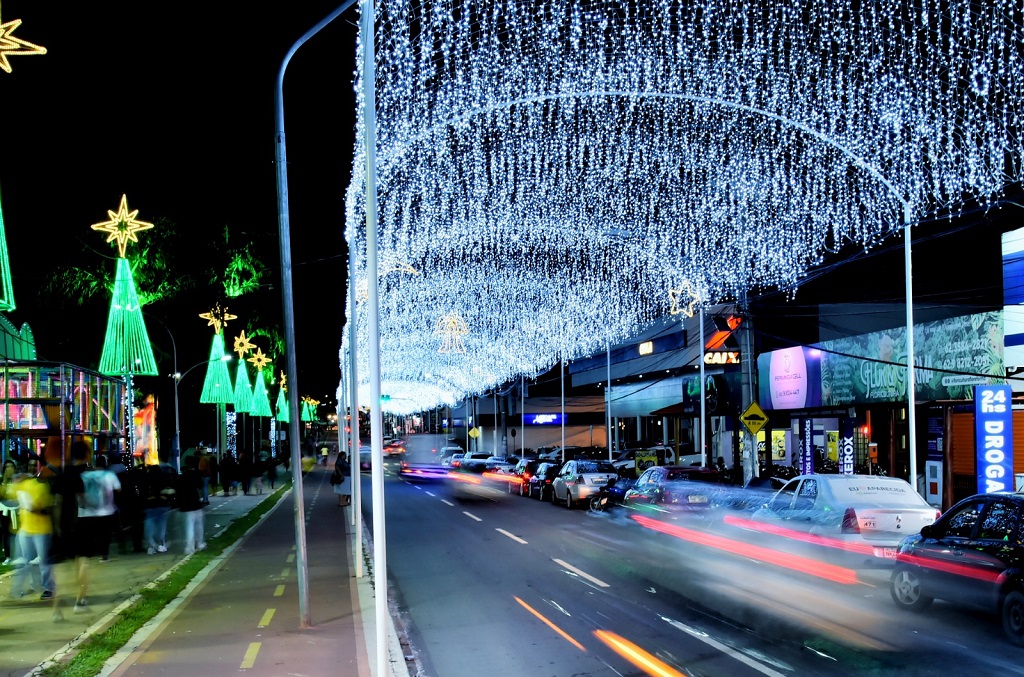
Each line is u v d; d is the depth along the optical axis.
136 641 9.99
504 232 46.47
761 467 31.05
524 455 58.34
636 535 21.44
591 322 55.91
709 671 8.59
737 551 17.92
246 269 38.12
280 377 68.31
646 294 51.22
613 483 27.59
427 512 29.58
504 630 10.80
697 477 23.28
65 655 9.11
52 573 12.71
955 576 10.45
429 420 144.12
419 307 64.50
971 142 22.38
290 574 15.35
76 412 21.06
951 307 28.06
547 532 22.44
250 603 12.46
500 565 16.53
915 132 23.73
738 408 37.34
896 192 20.55
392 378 89.19
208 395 40.12
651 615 11.45
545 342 61.22
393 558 17.78
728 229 36.22
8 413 18.25
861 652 9.27
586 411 74.19
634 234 44.03
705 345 40.00
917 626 10.56
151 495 18.86
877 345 27.27
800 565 15.21
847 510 13.87
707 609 11.79
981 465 19.97
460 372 80.06
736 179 32.69
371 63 8.78
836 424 33.38
